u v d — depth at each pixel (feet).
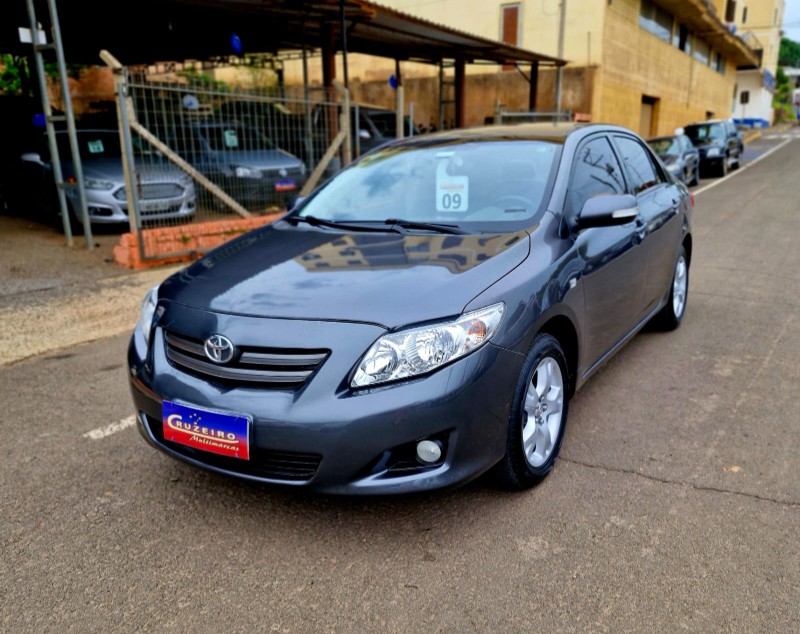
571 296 10.00
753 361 14.74
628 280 12.78
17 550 8.63
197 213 25.70
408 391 7.81
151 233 24.07
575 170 11.79
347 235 10.95
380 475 7.95
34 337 17.46
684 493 9.52
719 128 65.00
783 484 9.70
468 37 39.96
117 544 8.73
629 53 70.08
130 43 41.63
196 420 8.37
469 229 10.64
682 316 17.66
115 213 28.99
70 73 51.47
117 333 18.07
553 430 10.03
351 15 32.32
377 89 73.72
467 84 68.95
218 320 8.60
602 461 10.50
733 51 119.96
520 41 65.82
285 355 8.08
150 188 24.63
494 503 9.37
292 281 9.11
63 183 26.25
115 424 12.39
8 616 7.42
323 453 7.82
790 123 216.74
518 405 8.86
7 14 32.55
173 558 8.41
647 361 14.90
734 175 64.54
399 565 8.13
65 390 14.10
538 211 10.71
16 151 32.81
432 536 8.68
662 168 17.02
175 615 7.39
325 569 8.11
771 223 34.55
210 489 10.05
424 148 13.26
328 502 9.57
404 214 11.69
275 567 8.18
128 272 23.54
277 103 28.09
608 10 62.39
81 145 30.96
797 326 17.13
